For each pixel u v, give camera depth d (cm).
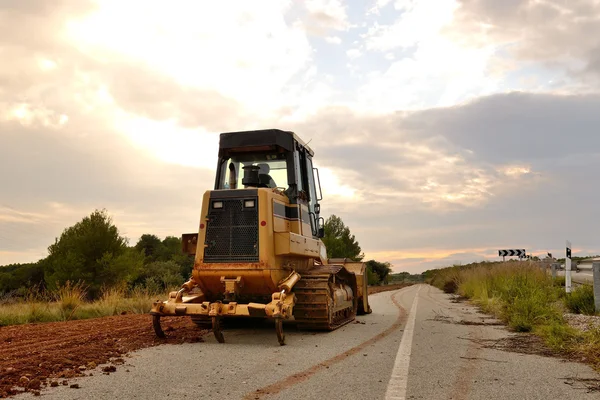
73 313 1189
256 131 891
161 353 612
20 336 786
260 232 766
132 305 1356
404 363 536
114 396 396
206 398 389
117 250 2875
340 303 959
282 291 734
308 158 1020
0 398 388
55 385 430
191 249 842
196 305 727
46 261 2944
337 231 4275
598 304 995
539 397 394
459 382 444
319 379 458
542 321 857
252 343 708
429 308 1352
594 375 475
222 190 801
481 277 1905
